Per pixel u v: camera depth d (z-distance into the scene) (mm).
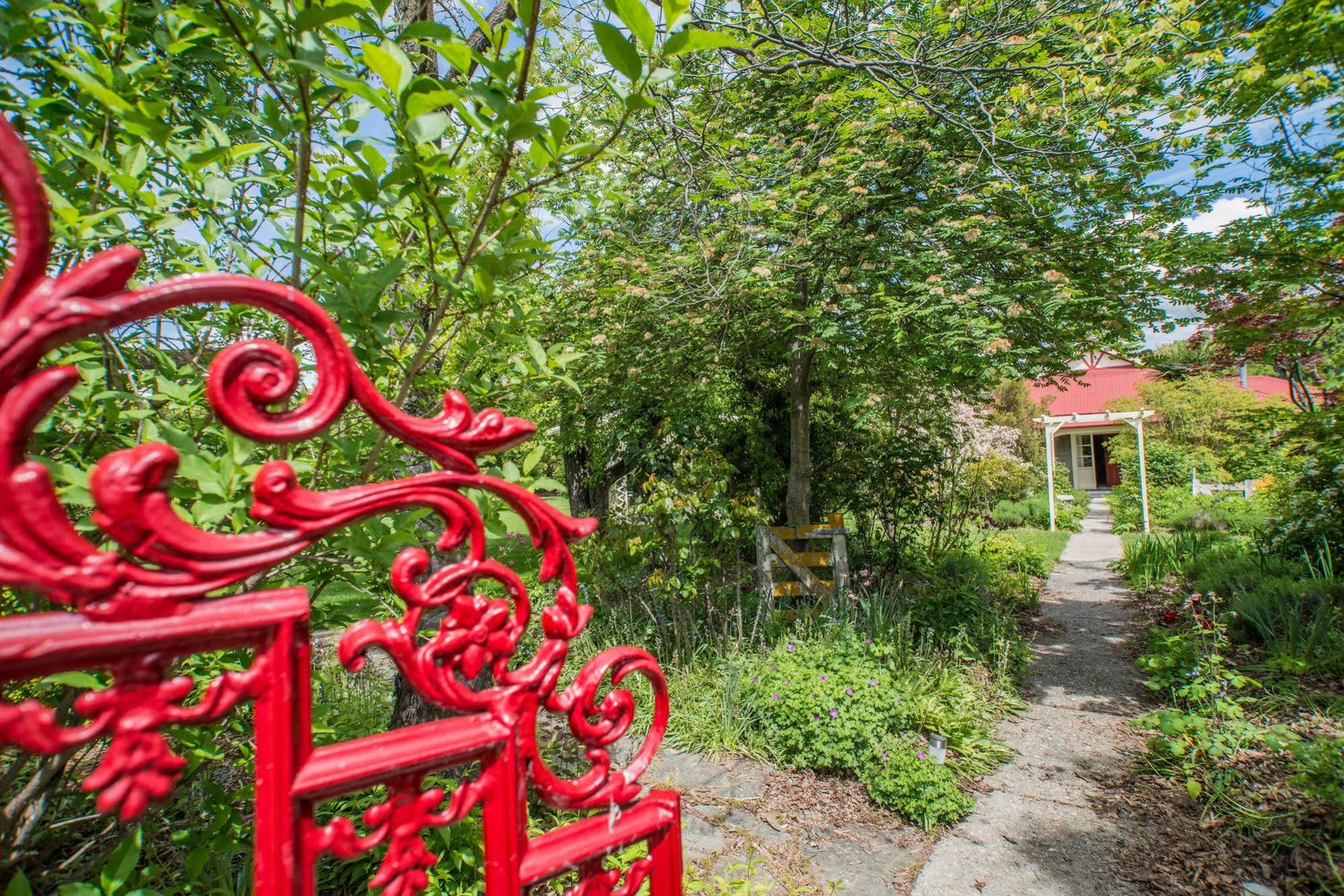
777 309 5098
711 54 3740
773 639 5016
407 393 1374
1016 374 4375
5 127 494
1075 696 4766
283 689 607
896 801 3186
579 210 1681
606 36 929
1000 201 4465
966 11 4105
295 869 616
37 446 1430
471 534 753
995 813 3240
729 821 3127
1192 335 5820
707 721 4016
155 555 543
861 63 3457
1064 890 2666
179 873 1731
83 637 505
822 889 2652
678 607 5160
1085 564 10172
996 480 10898
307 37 1074
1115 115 3982
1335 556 6082
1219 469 14047
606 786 883
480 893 2049
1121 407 13734
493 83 1152
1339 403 5258
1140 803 3281
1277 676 4297
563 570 837
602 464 8258
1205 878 2689
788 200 4305
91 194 1413
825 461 7723
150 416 1368
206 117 1625
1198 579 7039
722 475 5629
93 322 512
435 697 721
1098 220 4672
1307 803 2955
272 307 617
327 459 1560
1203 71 3797
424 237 1458
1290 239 4145
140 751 537
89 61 1160
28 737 490
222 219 1742
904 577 6820
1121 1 3760
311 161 1474
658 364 5418
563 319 4785
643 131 3625
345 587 1855
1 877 1201
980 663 5086
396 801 697
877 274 4566
